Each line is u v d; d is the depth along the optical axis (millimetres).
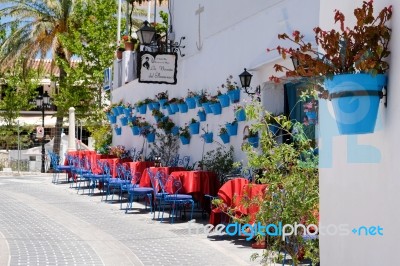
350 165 4480
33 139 40875
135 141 20156
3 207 14883
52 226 11711
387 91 3977
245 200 6398
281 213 5746
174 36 16922
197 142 14977
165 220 12469
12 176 27047
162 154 16906
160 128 16969
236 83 12805
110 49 29266
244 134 11453
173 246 9539
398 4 3900
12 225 11852
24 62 30703
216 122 13781
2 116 38000
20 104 37688
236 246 9438
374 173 4137
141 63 15352
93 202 15922
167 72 15484
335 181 4742
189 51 15695
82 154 21312
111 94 24328
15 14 30141
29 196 17531
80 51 28969
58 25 30266
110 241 10039
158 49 17406
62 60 29719
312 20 9992
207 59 14500
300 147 6172
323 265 4977
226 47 13375
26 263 8219
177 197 11859
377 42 3949
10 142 38281
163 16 28328
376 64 3893
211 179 12258
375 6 4250
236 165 7961
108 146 23172
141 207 14680
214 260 8406
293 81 10875
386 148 3980
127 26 23094
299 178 5746
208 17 14477
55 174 23547
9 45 30344
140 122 19016
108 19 29609
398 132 3824
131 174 15281
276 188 5816
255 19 11977
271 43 11258
